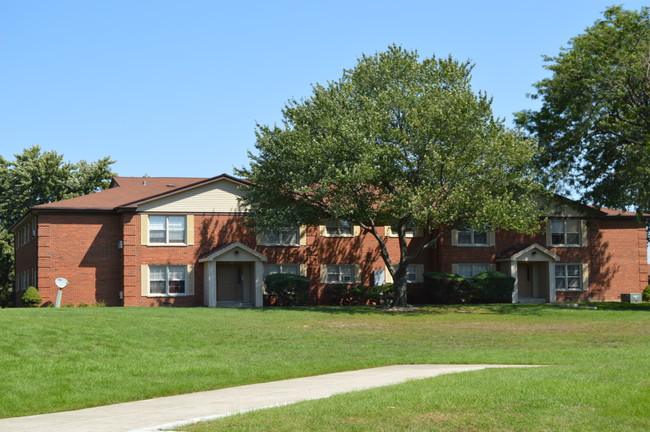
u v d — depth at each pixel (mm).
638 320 32438
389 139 36250
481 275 44562
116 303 41031
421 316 34781
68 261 40531
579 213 47469
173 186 46938
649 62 38625
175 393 15031
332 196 36031
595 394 10797
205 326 27266
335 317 33469
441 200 35312
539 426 9211
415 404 10656
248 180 42406
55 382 15688
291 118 38875
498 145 34875
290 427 9656
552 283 46250
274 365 18531
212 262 40344
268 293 41938
